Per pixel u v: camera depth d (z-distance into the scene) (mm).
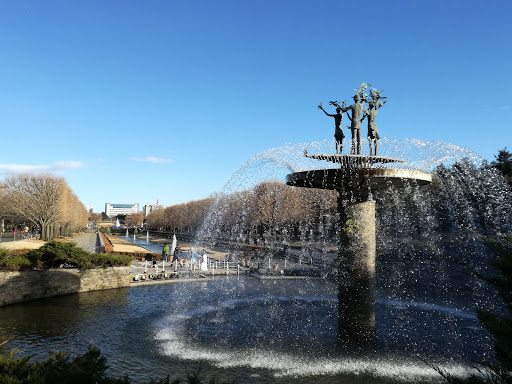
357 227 12031
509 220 24047
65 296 20203
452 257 25328
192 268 31938
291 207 45750
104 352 11172
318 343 12016
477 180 23469
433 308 17609
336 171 11609
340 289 12219
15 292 18188
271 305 18359
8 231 88812
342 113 12930
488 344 11969
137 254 37438
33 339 12531
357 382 9125
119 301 19125
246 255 43969
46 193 59938
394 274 25531
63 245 21141
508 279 6316
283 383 9023
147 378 9156
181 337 12680
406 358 10719
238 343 12031
